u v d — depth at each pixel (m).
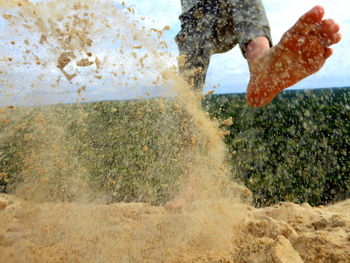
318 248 1.08
